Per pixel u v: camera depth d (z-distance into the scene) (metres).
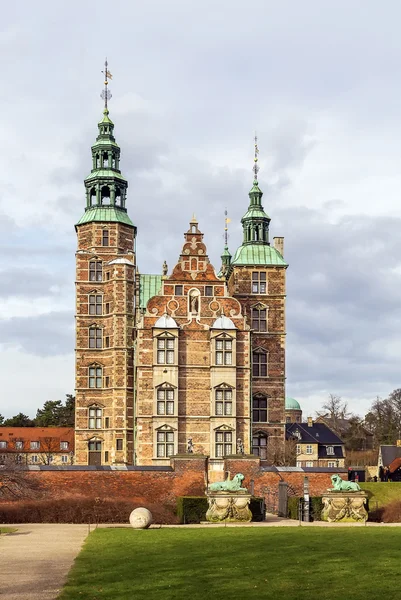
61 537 47.53
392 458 153.00
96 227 105.81
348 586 30.91
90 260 104.88
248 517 61.78
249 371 91.31
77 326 103.62
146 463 88.38
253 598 28.72
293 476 74.31
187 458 73.12
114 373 102.00
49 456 144.38
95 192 108.75
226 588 30.38
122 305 103.00
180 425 89.44
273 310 99.44
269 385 97.38
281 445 96.25
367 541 44.44
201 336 91.31
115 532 49.88
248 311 99.19
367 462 169.00
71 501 61.28
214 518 61.31
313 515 63.78
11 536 48.25
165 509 63.03
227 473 74.56
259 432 96.06
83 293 104.25
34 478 70.50
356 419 189.12
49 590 29.72
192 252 92.88
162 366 89.94
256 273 100.06
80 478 71.19
